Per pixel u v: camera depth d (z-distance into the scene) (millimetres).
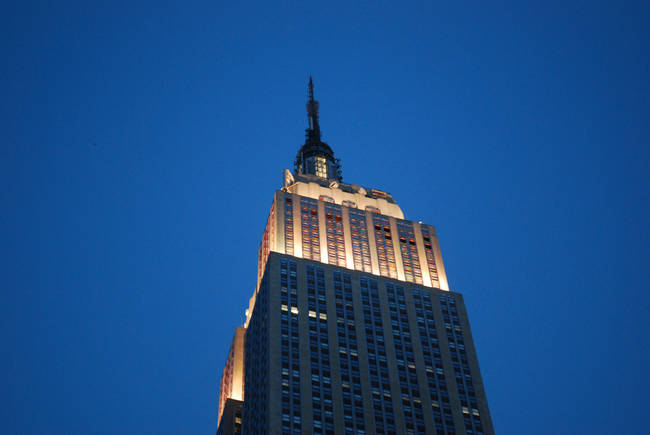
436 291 176375
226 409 175125
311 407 142500
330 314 161125
